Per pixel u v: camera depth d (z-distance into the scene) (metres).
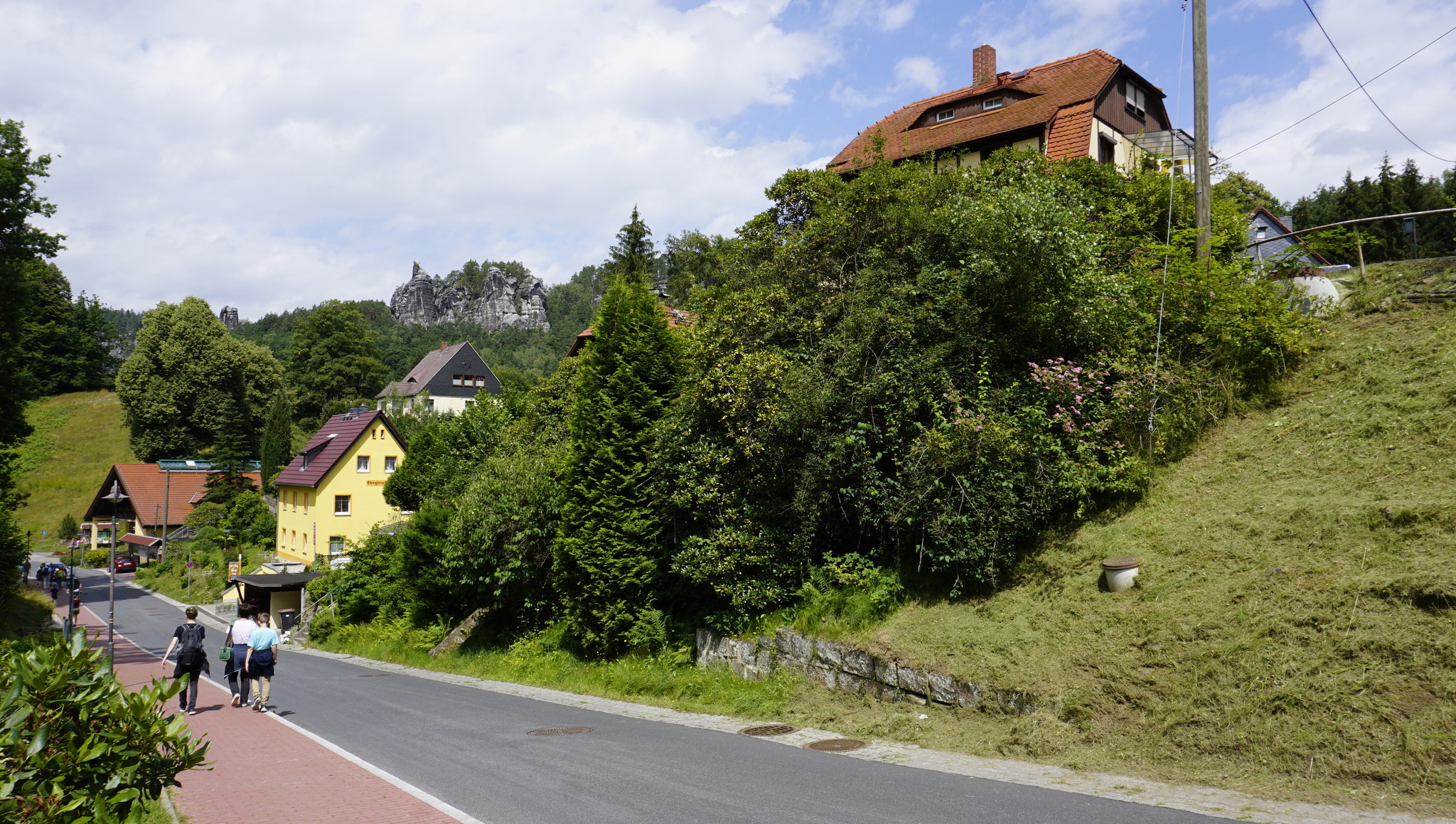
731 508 14.38
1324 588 8.41
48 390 103.50
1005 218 12.57
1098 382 12.30
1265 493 10.50
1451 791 6.18
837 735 10.45
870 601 12.47
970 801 7.13
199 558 57.59
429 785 8.38
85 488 85.44
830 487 13.62
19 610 34.78
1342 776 6.75
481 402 31.45
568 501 17.97
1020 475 11.55
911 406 12.70
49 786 4.33
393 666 24.03
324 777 8.89
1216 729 7.78
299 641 35.78
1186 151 26.34
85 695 4.69
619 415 17.08
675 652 15.53
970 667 10.20
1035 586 11.14
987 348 12.88
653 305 17.91
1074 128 23.83
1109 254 15.49
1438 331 11.72
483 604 24.34
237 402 86.69
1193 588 9.49
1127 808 6.70
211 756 10.20
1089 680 9.09
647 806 7.31
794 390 13.53
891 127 29.81
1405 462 9.72
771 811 7.00
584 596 17.12
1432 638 7.27
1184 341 13.22
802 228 16.58
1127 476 11.71
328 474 47.69
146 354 84.12
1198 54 14.61
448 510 26.69
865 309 13.77
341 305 99.62
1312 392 12.03
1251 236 19.19
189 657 14.05
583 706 14.19
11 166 25.84
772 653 13.36
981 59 29.75
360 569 33.81
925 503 12.09
